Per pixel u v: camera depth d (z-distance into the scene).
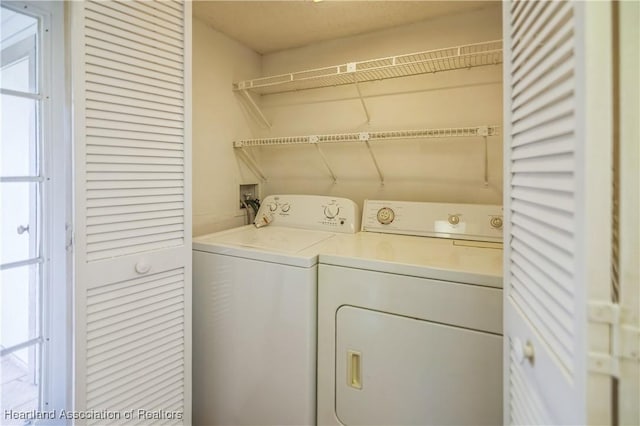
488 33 1.63
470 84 1.71
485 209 1.54
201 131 1.82
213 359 1.46
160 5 1.18
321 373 1.26
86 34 0.98
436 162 1.81
